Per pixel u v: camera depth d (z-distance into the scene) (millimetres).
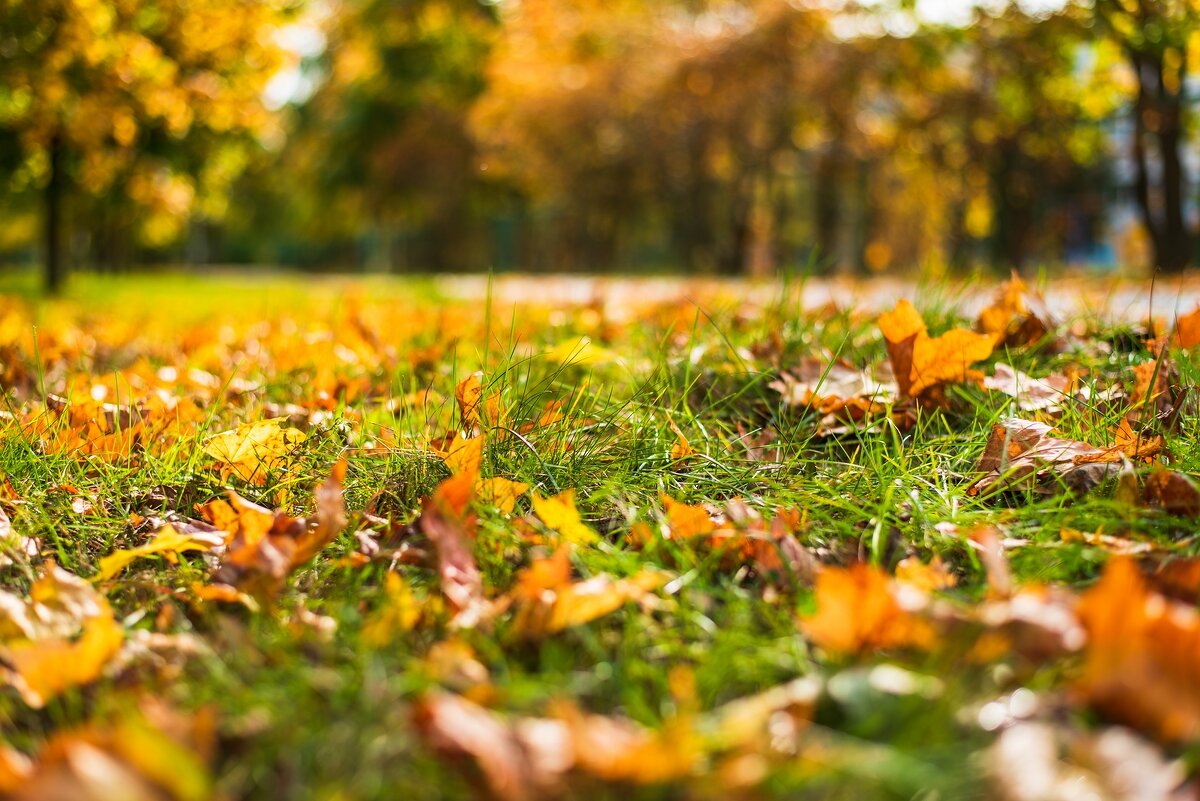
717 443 2988
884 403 3158
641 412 3125
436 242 56719
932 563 2104
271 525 2266
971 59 25234
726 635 1722
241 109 17625
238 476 2881
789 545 2123
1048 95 20281
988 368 3646
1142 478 2416
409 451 2803
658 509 2422
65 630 1909
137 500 2807
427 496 2547
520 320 6551
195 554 2404
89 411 3424
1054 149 26938
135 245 49688
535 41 39188
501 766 1305
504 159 43750
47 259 18094
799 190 46656
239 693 1597
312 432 3088
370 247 72438
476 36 44438
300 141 51188
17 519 2520
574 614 1831
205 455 2986
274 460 2900
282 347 4934
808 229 47219
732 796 1271
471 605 1926
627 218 44469
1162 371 3080
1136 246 34406
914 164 32031
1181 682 1387
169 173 20859
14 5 12312
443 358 4699
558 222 55969
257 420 3229
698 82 33344
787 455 2920
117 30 13859
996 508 2441
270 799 1369
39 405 3566
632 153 38156
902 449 2768
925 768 1298
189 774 1228
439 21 44031
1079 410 2977
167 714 1439
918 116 29094
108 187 21531
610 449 2877
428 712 1389
